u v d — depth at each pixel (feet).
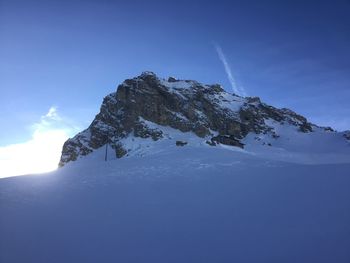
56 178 131.54
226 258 50.24
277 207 70.44
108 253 56.34
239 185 94.84
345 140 272.10
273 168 115.24
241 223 63.41
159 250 55.52
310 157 230.27
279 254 49.39
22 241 65.36
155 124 239.09
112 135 237.45
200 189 94.73
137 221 70.85
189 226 64.80
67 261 54.80
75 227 70.90
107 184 112.57
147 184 107.45
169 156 160.45
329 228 56.24
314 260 46.42
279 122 302.86
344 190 77.41
